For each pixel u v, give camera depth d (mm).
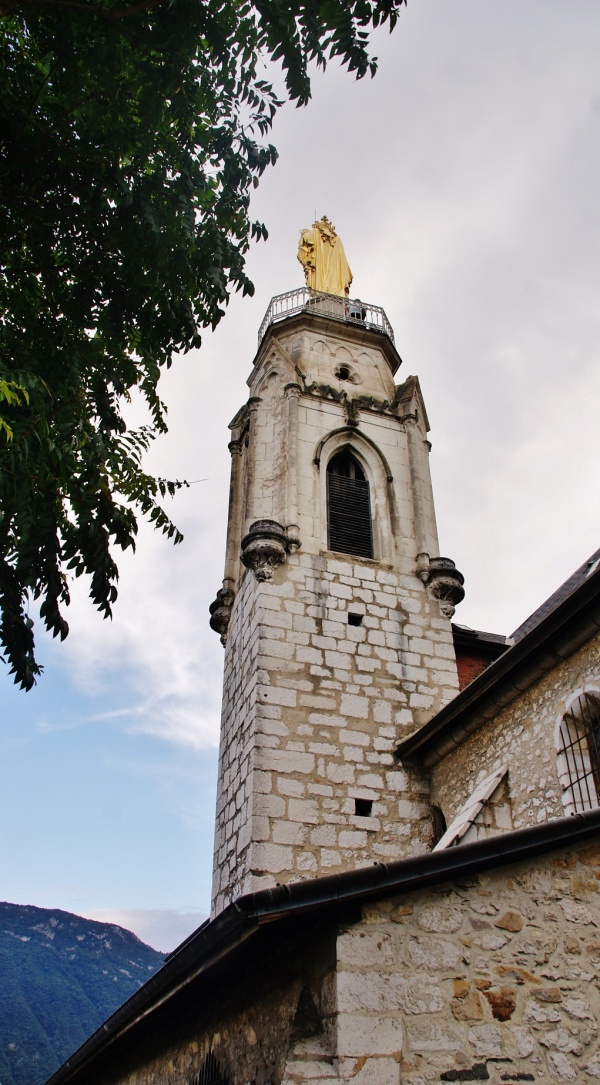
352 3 7941
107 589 8305
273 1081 6395
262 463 21938
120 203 9156
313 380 23844
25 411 8203
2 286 9531
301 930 6672
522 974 6543
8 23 8891
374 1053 5801
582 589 11570
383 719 17688
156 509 9719
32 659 8305
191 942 6898
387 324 26969
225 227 10172
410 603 19875
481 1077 5965
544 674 13688
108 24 8570
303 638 18203
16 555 7898
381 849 15852
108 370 9664
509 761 14312
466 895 6805
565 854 7297
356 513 21547
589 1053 6320
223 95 9648
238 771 17141
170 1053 10242
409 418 23562
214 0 8680
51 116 9109
